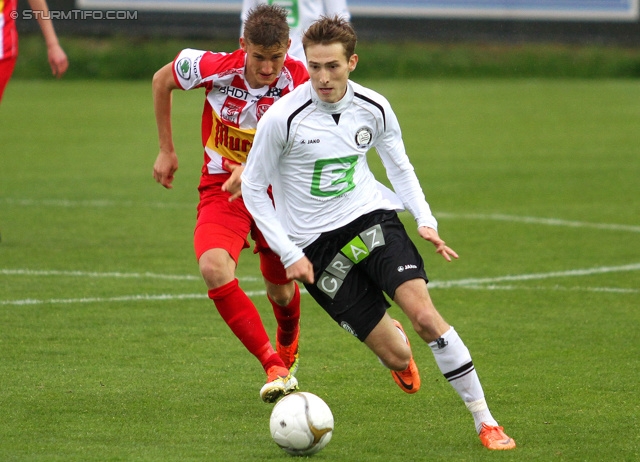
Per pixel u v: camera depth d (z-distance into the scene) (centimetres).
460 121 7650
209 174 2036
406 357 1758
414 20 10462
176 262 3297
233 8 10112
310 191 1736
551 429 1742
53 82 10069
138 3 10275
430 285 3006
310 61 1652
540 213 4291
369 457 1587
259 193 1703
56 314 2597
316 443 1578
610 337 2420
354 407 1888
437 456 1593
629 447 1642
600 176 5303
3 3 2880
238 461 1557
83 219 4078
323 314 2683
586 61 10819
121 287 2927
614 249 3547
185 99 9150
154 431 1719
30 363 2152
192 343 2352
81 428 1728
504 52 10888
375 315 1731
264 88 1984
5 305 2678
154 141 6600
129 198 4616
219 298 1855
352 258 1717
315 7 3145
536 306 2742
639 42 10888
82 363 2162
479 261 3356
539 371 2130
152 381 2041
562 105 8619
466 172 5462
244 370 2139
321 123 1705
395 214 1784
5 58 2903
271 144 1694
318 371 2141
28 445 1623
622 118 7819
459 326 2528
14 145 6322
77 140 6581
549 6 10669
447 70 10706
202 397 1939
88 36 10562
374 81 10369
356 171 1764
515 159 5928
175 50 10356
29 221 4012
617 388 2003
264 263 2002
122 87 9700
